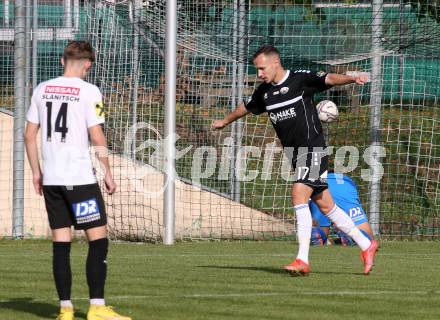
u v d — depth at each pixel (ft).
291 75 88.89
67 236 62.90
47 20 159.94
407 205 157.58
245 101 92.22
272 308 68.64
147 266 102.22
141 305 69.67
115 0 153.58
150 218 148.46
